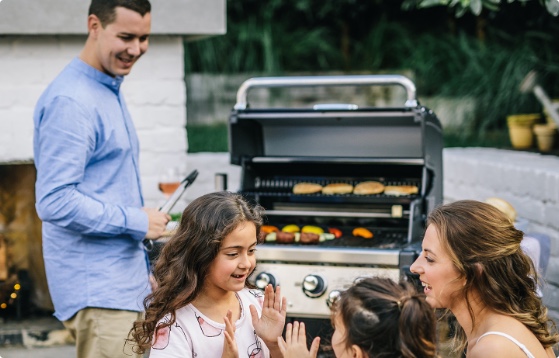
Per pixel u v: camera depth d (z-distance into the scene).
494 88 7.62
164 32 3.86
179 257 2.08
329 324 3.12
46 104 2.71
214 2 3.89
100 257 2.77
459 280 2.00
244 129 3.58
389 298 1.76
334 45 9.16
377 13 9.13
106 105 2.79
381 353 1.75
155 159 3.98
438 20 8.91
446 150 5.04
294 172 3.69
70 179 2.66
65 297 2.78
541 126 4.97
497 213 2.04
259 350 2.16
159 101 3.97
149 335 2.12
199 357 2.07
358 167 3.62
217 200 2.10
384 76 3.41
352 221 3.53
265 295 2.14
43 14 3.71
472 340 2.03
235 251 2.06
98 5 2.74
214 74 8.47
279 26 8.88
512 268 1.99
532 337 1.96
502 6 5.96
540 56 7.43
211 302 2.12
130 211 2.77
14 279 4.39
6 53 3.80
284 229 3.41
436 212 2.07
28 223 4.39
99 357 2.78
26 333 4.19
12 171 4.34
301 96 8.43
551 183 3.64
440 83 8.39
